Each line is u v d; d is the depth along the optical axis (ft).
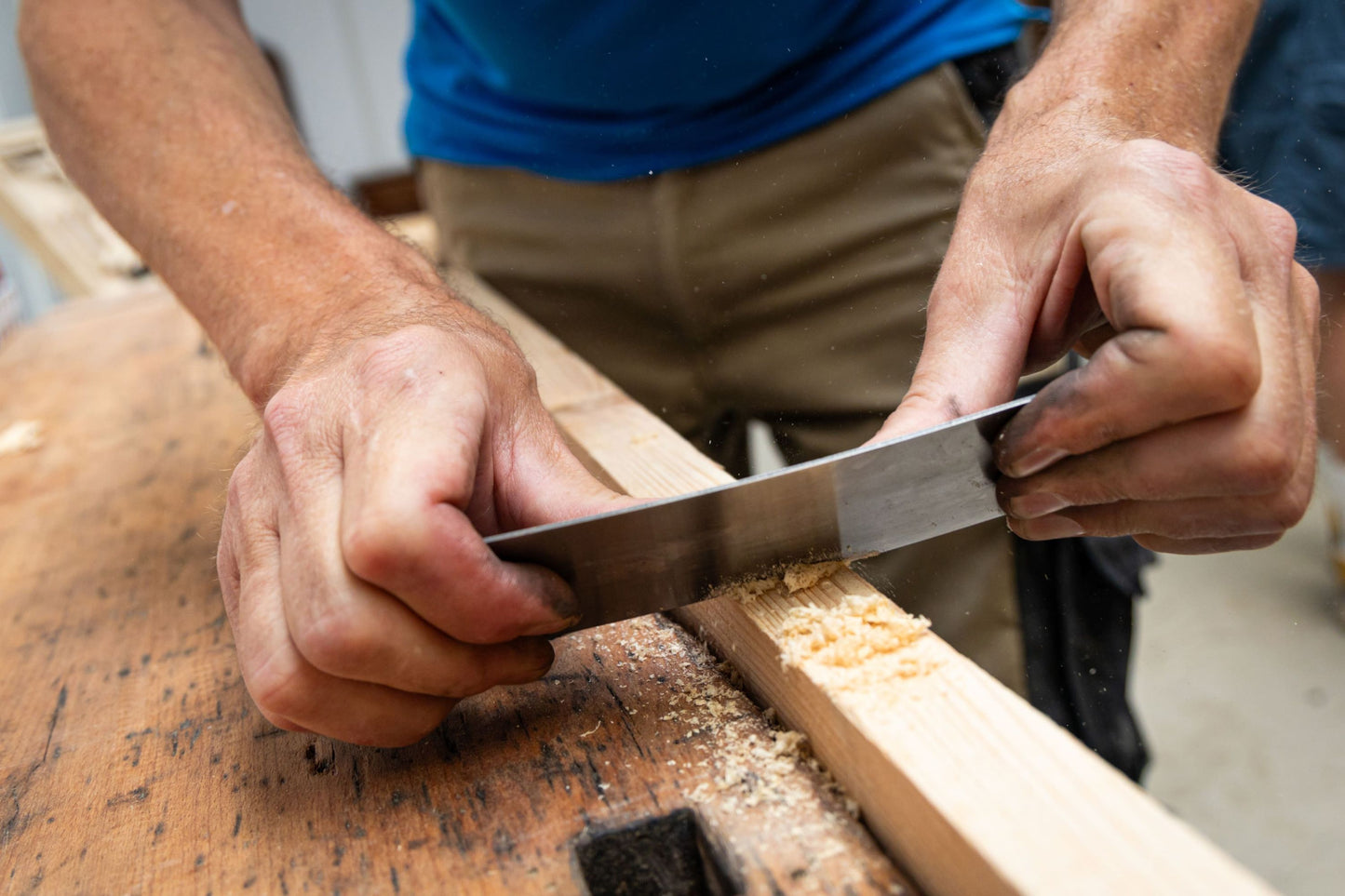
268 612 1.77
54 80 3.21
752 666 1.98
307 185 2.95
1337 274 6.23
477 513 1.98
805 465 1.82
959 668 1.70
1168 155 1.85
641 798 1.73
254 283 2.62
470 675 1.80
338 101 14.21
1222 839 5.54
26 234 7.20
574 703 2.02
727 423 4.92
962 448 1.91
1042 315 2.08
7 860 1.82
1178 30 2.73
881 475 1.89
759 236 4.07
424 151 5.07
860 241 3.91
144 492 3.76
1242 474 1.69
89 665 2.54
